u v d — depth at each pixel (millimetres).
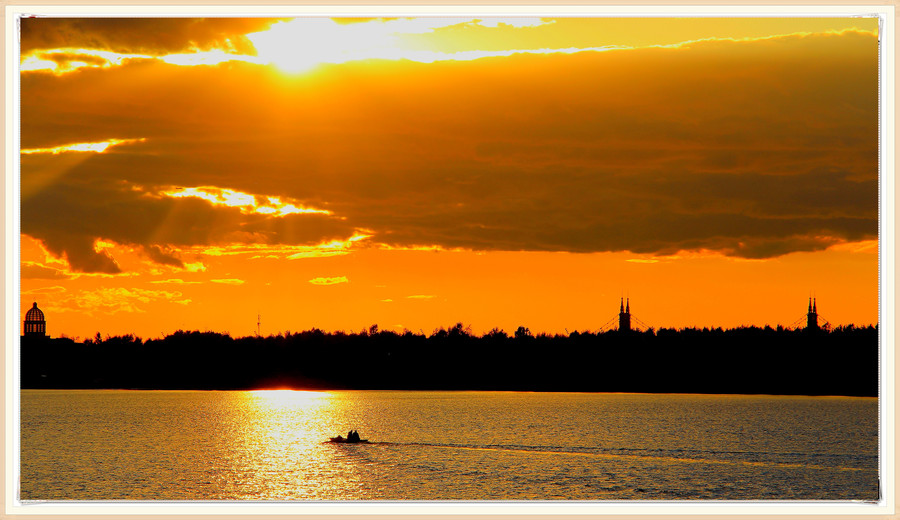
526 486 140250
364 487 144000
